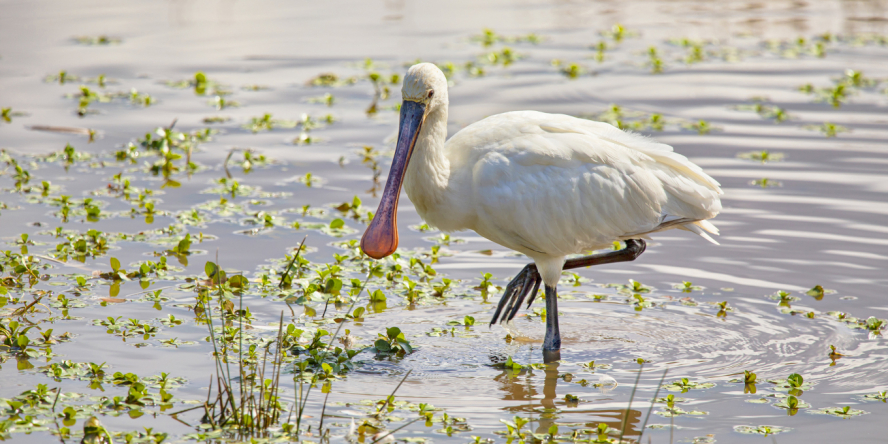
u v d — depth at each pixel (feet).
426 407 29.01
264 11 103.81
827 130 61.31
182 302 37.19
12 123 63.46
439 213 34.83
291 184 53.06
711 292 39.50
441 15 103.81
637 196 34.78
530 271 36.73
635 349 34.27
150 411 28.09
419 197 34.55
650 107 66.90
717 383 31.19
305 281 39.17
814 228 45.68
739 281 40.50
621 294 39.75
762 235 45.16
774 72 77.87
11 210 47.55
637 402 29.78
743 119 64.13
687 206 35.37
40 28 91.97
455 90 71.00
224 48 86.12
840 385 30.89
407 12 105.19
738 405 29.45
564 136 34.81
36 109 66.85
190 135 61.52
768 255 42.96
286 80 75.97
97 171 54.80
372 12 104.42
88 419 26.17
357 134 62.64
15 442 25.82
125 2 106.63
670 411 29.09
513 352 34.01
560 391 30.63
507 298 36.45
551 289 35.27
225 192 51.52
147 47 85.87
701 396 30.14
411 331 35.70
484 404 29.55
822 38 90.74
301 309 37.35
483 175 33.86
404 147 33.63
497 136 34.76
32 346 32.45
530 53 84.94
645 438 27.20
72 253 41.88
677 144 58.49
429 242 45.85
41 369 30.73
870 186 51.03
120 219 46.83
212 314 36.14
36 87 72.18
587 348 34.42
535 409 29.25
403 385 30.89
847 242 43.98
